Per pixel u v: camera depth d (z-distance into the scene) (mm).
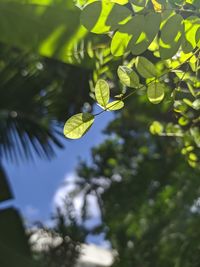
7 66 4996
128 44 1693
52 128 5402
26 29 2732
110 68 2551
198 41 1717
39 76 5031
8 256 4633
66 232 6062
